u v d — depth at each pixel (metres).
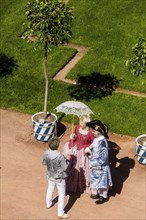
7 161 14.99
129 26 22.34
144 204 13.45
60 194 12.55
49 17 14.65
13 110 17.67
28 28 15.12
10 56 20.70
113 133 16.53
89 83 19.14
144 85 18.98
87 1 24.00
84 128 13.38
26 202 13.32
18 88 18.81
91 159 12.92
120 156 15.43
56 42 14.98
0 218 12.74
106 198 13.59
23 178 14.25
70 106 14.38
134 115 17.38
